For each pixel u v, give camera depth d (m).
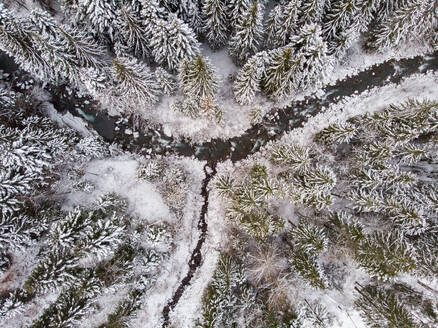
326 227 21.52
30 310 21.70
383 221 20.58
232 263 22.11
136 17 18.67
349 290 22.33
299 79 20.70
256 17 17.56
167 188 23.19
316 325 21.22
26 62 19.98
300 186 20.02
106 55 22.19
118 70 17.88
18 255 21.80
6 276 21.50
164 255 23.33
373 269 18.28
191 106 21.59
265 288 21.81
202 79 18.77
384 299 20.00
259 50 22.78
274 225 19.69
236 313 21.47
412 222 18.91
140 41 20.19
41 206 20.92
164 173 23.41
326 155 22.52
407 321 17.81
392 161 21.95
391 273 17.41
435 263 18.66
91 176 23.39
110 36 20.34
